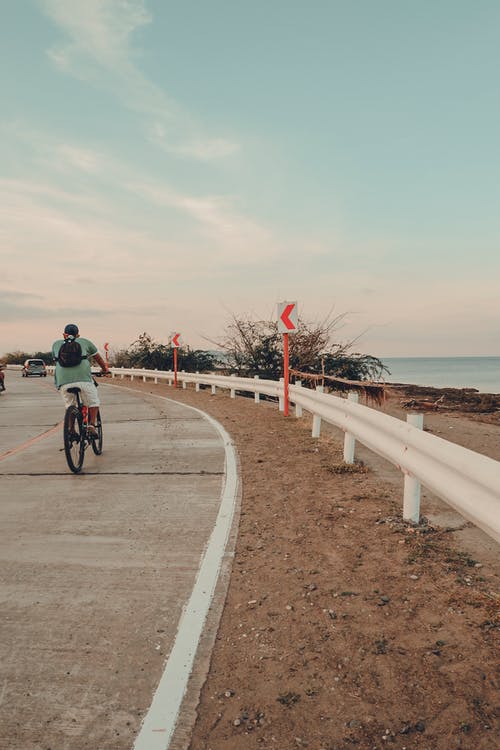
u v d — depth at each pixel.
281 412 15.43
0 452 10.06
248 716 2.71
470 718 2.67
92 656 3.23
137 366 37.00
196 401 19.64
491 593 3.92
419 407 16.02
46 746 2.52
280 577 4.31
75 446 8.23
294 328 14.14
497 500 3.52
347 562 4.57
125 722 2.67
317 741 2.54
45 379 40.78
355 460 8.59
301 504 6.27
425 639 3.37
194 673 3.06
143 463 8.69
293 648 3.31
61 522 5.75
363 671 3.06
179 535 5.30
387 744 2.52
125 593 4.06
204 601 3.91
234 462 8.66
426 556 4.63
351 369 22.44
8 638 3.44
